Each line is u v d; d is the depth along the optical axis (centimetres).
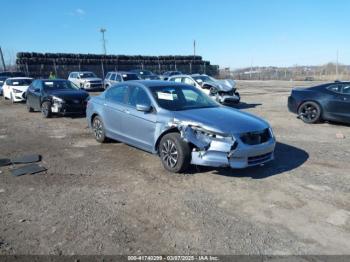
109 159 673
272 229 389
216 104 686
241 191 499
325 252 343
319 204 454
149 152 659
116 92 748
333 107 1020
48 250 347
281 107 1547
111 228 392
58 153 725
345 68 5278
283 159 659
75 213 431
